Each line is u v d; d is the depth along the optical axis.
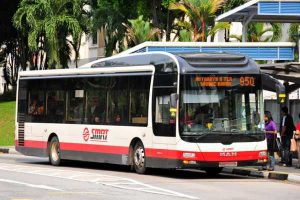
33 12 55.53
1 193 19.05
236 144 23.73
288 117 28.38
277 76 28.55
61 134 29.88
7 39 66.12
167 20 55.28
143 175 25.23
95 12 54.75
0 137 49.59
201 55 24.08
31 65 62.09
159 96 24.55
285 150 28.23
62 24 55.72
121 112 26.50
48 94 30.84
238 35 56.03
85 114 28.52
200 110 23.64
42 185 21.28
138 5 54.81
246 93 24.19
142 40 51.31
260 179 24.53
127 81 26.31
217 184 22.34
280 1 35.97
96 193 19.12
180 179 24.08
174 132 23.66
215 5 48.16
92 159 27.97
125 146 26.19
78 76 29.08
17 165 30.36
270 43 38.38
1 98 64.56
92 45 70.31
